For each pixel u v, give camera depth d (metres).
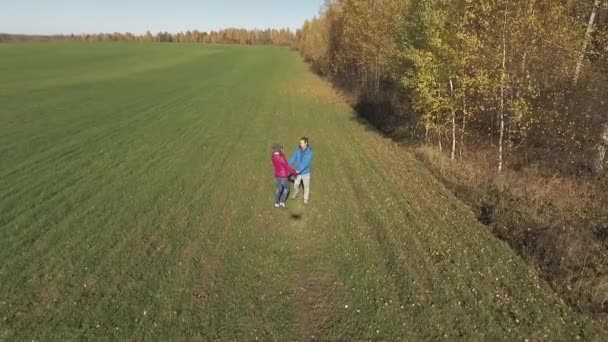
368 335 7.38
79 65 64.62
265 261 9.64
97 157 16.80
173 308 7.87
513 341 7.27
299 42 119.50
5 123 22.36
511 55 14.95
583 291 8.45
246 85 44.12
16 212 11.52
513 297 8.40
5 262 9.10
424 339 7.29
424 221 11.69
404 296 8.40
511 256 9.82
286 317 7.80
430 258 9.77
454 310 8.00
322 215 12.11
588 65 14.93
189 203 12.63
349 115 28.81
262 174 15.49
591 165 13.93
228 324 7.54
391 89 30.05
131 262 9.30
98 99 31.80
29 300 7.93
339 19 45.75
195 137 20.73
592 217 11.17
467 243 10.45
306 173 12.62
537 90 15.69
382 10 28.30
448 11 16.00
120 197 12.87
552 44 14.48
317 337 7.33
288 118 26.88
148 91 37.22
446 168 15.99
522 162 15.55
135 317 7.59
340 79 45.53
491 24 14.59
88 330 7.23
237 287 8.62
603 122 14.14
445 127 19.02
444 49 15.89
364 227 11.35
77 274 8.78
